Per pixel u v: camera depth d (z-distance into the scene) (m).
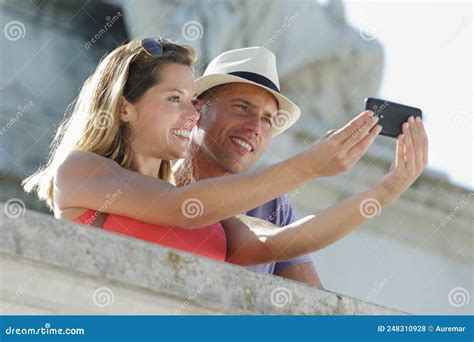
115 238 8.84
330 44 23.00
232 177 10.30
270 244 11.62
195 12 22.98
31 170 22.38
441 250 22.48
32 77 23.45
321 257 21.45
